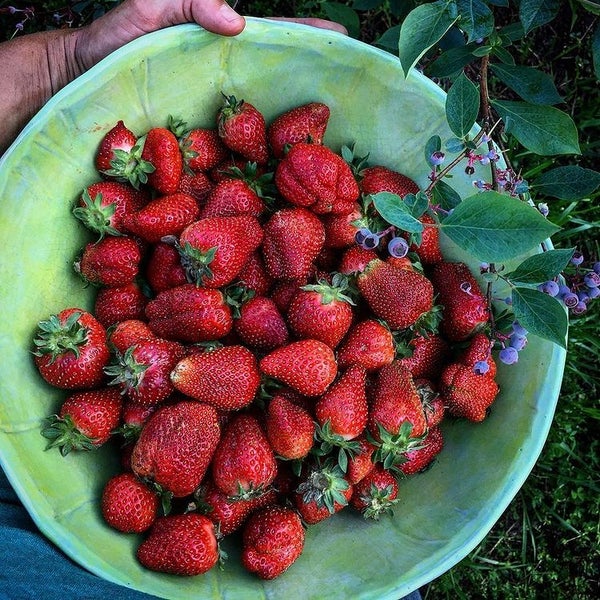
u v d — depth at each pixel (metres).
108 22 0.41
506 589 0.55
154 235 0.36
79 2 0.50
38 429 0.34
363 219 0.38
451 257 0.40
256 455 0.34
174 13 0.39
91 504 0.35
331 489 0.35
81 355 0.34
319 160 0.36
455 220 0.28
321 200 0.36
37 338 0.35
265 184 0.39
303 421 0.34
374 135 0.40
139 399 0.35
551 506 0.55
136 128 0.38
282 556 0.35
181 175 0.38
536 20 0.34
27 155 0.34
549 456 0.54
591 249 0.55
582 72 0.56
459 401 0.37
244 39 0.37
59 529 0.32
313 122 0.38
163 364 0.34
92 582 0.33
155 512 0.35
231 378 0.34
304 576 0.36
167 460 0.33
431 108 0.38
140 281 0.38
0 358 0.33
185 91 0.38
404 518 0.38
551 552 0.56
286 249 0.36
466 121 0.32
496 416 0.39
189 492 0.34
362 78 0.38
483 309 0.38
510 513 0.56
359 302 0.38
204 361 0.34
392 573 0.35
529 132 0.34
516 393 0.38
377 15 0.55
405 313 0.36
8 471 0.32
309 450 0.35
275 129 0.39
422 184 0.41
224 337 0.37
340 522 0.39
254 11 0.54
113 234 0.37
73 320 0.35
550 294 0.34
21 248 0.35
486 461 0.38
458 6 0.31
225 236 0.35
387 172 0.39
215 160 0.39
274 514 0.35
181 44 0.36
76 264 0.37
